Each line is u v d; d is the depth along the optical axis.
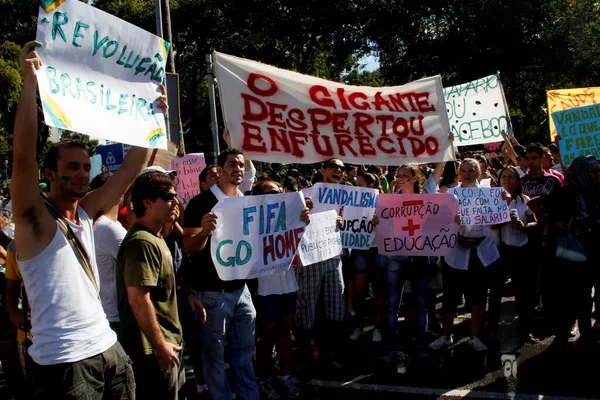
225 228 3.71
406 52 27.39
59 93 2.56
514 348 5.41
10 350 3.93
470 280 5.32
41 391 2.42
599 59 26.00
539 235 5.82
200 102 37.41
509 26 24.91
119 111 2.91
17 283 3.63
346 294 6.78
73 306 2.48
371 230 5.31
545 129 31.62
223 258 3.67
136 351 3.02
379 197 5.24
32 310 2.46
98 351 2.54
